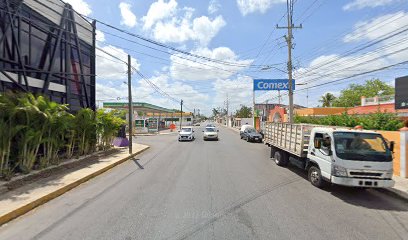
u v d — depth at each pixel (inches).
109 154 692.1
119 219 241.9
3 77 465.1
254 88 1186.6
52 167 466.9
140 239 201.2
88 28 764.6
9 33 482.0
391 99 1190.3
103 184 382.9
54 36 605.9
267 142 647.8
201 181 397.7
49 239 203.6
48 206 284.7
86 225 229.1
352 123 652.7
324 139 349.7
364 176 319.9
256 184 381.4
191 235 208.1
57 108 472.7
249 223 233.6
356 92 2310.5
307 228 224.8
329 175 337.4
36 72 542.3
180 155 714.2
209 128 1326.3
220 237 204.8
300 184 386.0
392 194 338.6
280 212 263.6
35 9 546.3
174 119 3722.9
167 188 355.3
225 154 735.7
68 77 657.6
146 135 1680.6
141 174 454.6
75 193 335.6
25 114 412.8
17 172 415.8
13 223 238.5
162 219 241.4
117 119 806.5
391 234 216.8
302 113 1840.6
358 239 205.9
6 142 375.2
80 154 618.2
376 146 336.2
